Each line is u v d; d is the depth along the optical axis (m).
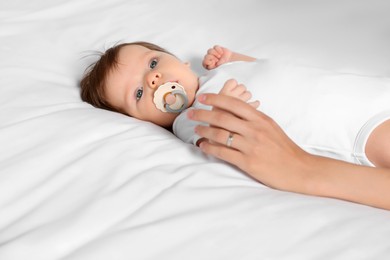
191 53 1.64
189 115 1.10
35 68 1.52
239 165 1.06
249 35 1.70
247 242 0.88
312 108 1.20
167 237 0.89
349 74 1.25
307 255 0.85
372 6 1.83
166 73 1.35
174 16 1.82
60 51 1.64
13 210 1.00
